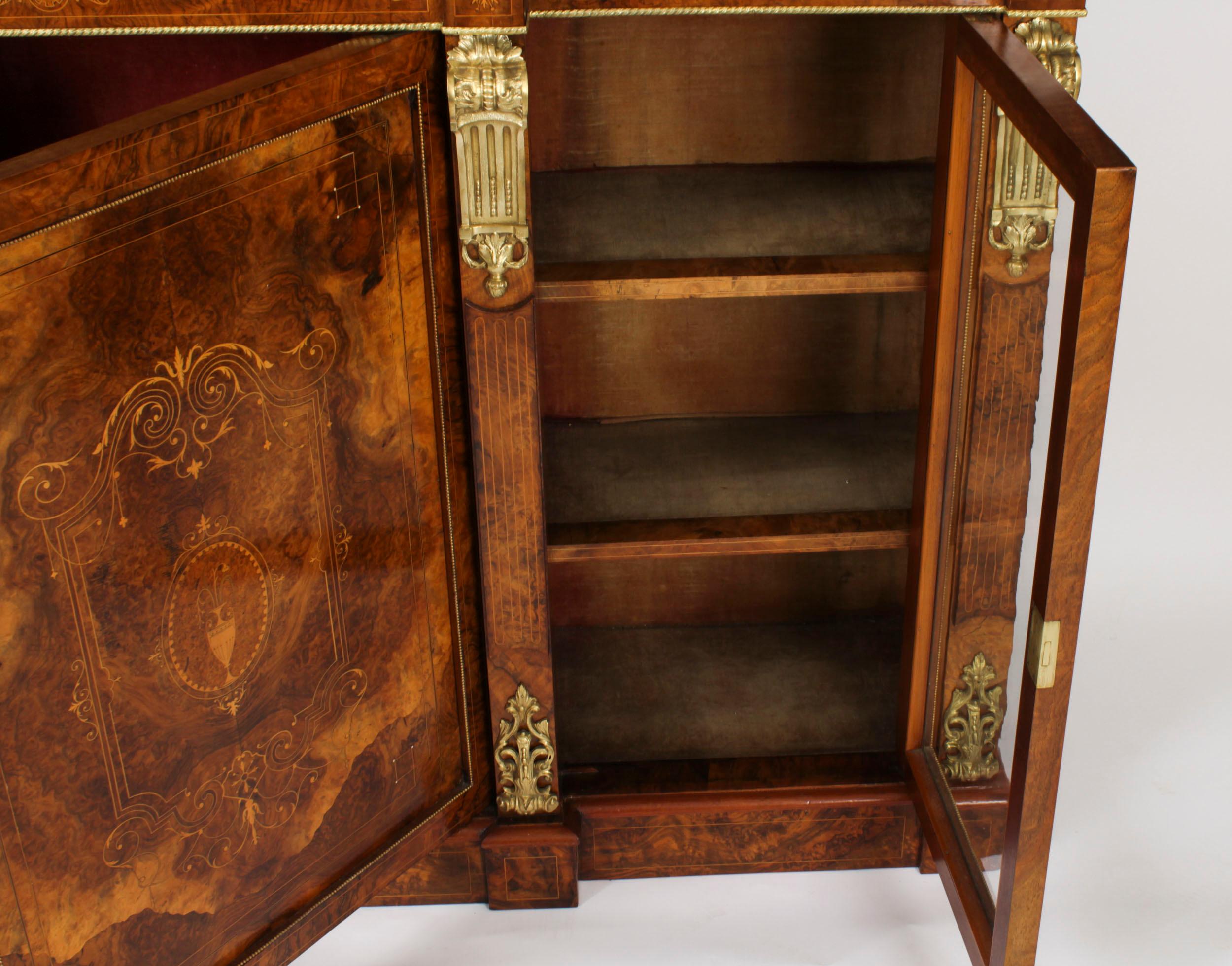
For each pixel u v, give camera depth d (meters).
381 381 1.61
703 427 2.27
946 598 1.89
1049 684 1.37
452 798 1.96
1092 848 2.13
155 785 1.47
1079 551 1.30
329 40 1.93
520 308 1.67
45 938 1.40
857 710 2.21
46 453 1.24
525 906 2.08
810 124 2.08
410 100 1.52
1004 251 1.64
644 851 2.10
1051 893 2.04
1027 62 1.42
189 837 1.54
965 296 1.72
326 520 1.59
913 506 1.95
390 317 1.59
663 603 2.44
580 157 2.10
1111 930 1.97
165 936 1.55
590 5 1.56
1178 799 2.23
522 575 1.86
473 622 1.90
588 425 2.28
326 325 1.51
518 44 1.52
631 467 2.12
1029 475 1.62
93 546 1.31
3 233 1.15
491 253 1.63
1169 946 1.94
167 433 1.35
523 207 1.60
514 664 1.91
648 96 2.05
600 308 2.20
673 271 1.77
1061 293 1.60
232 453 1.43
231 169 1.34
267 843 1.66
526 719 1.95
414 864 2.04
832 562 2.41
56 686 1.32
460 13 1.49
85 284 1.23
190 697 1.47
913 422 2.26
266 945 1.70
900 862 2.13
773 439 2.21
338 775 1.74
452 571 1.82
